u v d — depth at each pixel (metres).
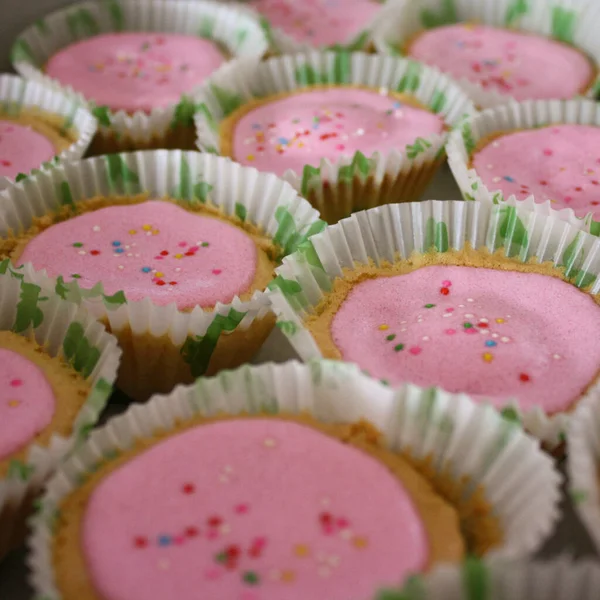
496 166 0.34
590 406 0.27
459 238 0.31
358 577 0.24
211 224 0.32
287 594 0.24
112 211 0.32
